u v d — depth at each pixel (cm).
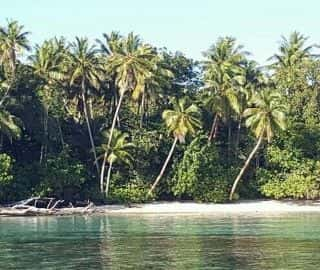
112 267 3516
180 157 9075
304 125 9281
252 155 8694
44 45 8788
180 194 8900
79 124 9275
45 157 8544
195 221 6825
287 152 9225
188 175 8706
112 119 9356
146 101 9125
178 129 8419
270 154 9269
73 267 3531
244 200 9131
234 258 3838
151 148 8969
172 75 9138
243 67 9431
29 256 4006
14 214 7612
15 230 5828
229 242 4722
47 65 8662
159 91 8956
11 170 8081
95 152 8750
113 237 5156
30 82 8619
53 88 8775
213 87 9019
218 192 8775
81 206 8419
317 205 8856
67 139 9062
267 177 9181
